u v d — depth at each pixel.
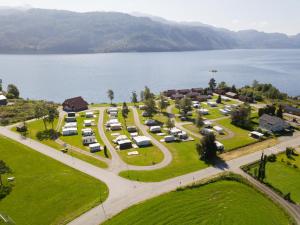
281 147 95.50
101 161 83.00
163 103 139.75
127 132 111.19
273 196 65.31
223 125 120.38
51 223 55.28
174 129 109.88
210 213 57.88
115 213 57.62
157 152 90.31
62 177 72.75
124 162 82.38
